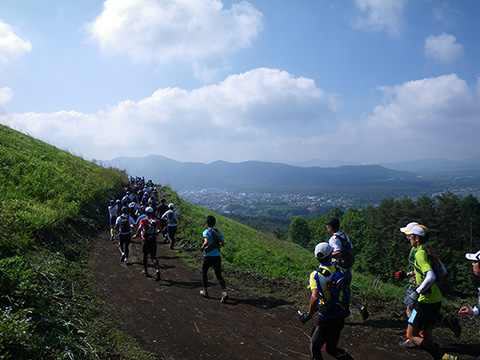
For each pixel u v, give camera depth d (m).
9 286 4.50
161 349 4.53
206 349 4.59
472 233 46.97
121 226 9.04
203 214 24.06
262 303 6.40
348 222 52.59
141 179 28.86
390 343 4.71
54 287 5.67
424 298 4.00
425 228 4.31
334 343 3.66
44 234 8.45
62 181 15.20
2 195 10.04
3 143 17.86
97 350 4.12
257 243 16.48
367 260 43.03
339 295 3.61
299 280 8.20
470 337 4.84
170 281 7.75
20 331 3.54
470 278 34.66
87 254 9.22
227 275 8.38
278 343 4.80
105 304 5.91
